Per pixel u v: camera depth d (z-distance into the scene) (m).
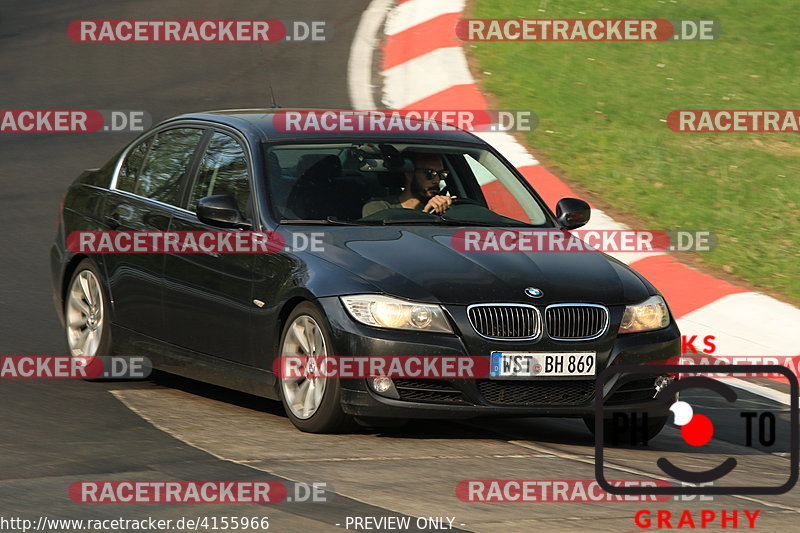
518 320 23.31
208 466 21.03
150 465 21.00
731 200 46.84
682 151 52.25
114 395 26.48
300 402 23.98
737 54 66.25
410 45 64.38
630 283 25.02
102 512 18.28
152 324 27.20
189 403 26.08
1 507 18.41
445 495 19.70
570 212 28.06
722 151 52.69
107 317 28.22
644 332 24.36
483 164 28.22
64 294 29.59
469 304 23.12
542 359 23.27
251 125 27.31
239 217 25.48
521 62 62.44
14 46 63.50
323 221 25.41
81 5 72.06
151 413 24.95
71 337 29.02
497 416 23.30
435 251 24.45
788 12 74.12
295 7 72.31
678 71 62.91
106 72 59.53
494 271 23.98
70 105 54.59
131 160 29.55
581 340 23.64
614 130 54.16
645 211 45.09
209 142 27.58
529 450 23.41
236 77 58.97
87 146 49.69
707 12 72.88
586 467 22.25
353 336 22.81
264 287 24.48
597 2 72.31
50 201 43.50
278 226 25.05
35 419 24.08
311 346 23.66
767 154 52.72
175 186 27.70
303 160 26.44
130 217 28.05
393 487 20.06
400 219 25.92
